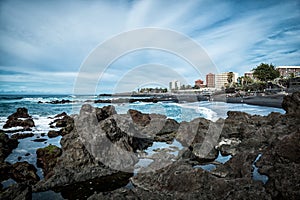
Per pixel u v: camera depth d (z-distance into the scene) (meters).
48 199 5.98
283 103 13.32
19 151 10.58
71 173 7.13
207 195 4.99
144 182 6.33
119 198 4.97
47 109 33.69
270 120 13.51
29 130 16.22
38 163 8.85
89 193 6.30
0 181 7.22
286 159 5.83
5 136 11.01
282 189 4.57
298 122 10.20
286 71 128.62
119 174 7.57
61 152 9.03
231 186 5.14
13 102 47.41
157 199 5.11
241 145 9.77
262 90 70.69
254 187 4.94
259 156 6.79
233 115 16.98
